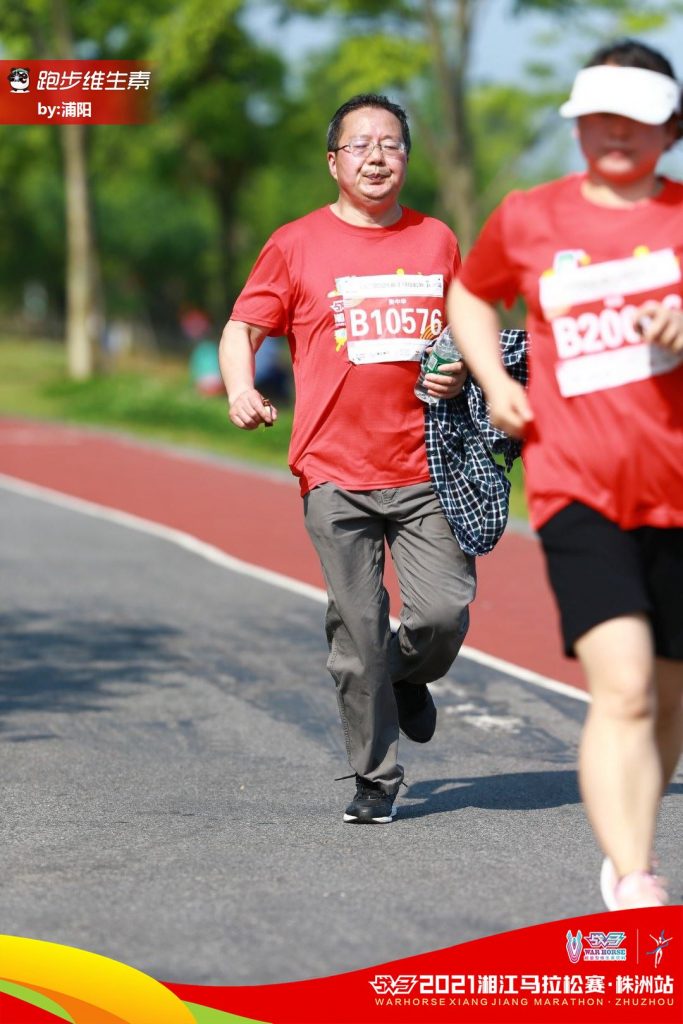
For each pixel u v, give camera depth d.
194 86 112.12
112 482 63.81
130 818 18.00
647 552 12.90
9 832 17.41
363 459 17.28
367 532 17.47
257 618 33.97
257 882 15.24
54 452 75.25
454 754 21.64
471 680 27.11
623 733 12.51
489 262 13.12
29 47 105.31
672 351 12.31
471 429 17.41
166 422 88.62
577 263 12.66
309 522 17.47
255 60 111.06
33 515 53.16
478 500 17.30
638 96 12.24
